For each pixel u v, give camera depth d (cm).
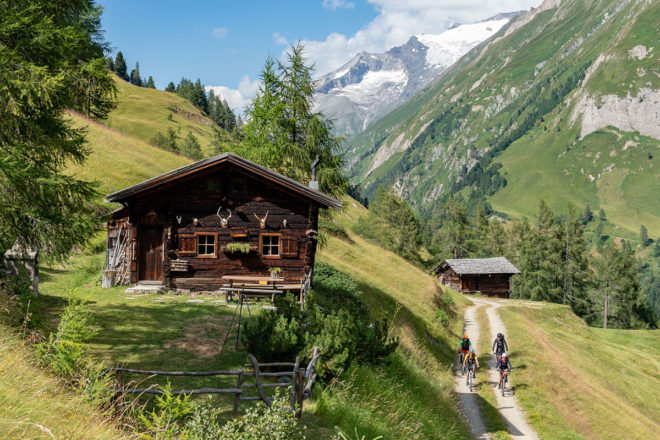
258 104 3012
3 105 1030
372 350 1611
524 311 5925
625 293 10219
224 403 966
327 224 4103
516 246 11438
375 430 1077
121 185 3653
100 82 1165
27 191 1013
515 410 2506
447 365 3198
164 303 1823
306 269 2194
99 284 2089
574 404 2717
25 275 1263
